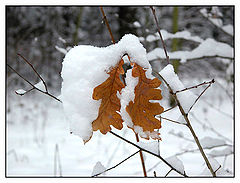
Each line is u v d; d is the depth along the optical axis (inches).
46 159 91.5
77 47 24.6
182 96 28.6
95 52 24.3
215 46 55.4
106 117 24.1
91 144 109.8
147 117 25.0
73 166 83.0
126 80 25.0
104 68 24.1
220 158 71.3
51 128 139.9
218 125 122.6
